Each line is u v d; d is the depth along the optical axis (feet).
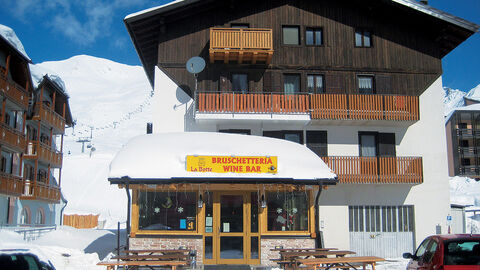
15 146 90.17
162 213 50.29
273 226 51.19
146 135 52.01
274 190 51.19
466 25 65.87
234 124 64.69
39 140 102.89
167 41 65.77
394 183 63.57
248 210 51.16
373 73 67.56
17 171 99.91
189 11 65.98
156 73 64.90
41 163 110.93
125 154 49.78
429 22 68.64
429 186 65.92
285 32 67.97
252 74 65.67
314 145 65.36
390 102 64.85
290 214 51.55
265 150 49.93
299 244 50.57
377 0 67.00
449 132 215.31
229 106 62.54
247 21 67.15
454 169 211.20
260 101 64.23
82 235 82.74
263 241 50.60
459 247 28.14
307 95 64.18
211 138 50.55
